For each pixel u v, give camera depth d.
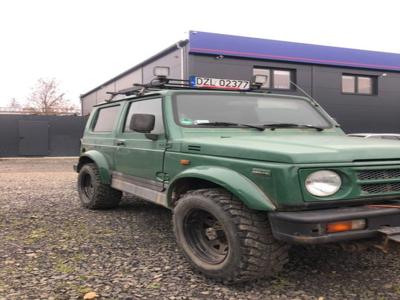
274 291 3.57
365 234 3.27
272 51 18.73
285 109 5.24
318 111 5.46
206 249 3.95
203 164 4.04
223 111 4.91
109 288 3.64
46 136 22.20
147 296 3.49
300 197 3.23
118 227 5.68
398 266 4.15
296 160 3.25
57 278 3.86
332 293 3.54
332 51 20.33
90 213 6.57
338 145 3.62
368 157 3.46
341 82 20.98
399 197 3.54
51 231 5.48
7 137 21.75
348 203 3.38
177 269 4.08
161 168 4.72
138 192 5.33
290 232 3.21
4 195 8.44
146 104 5.35
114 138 6.07
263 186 3.40
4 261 4.31
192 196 3.87
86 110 36.31
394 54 22.06
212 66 17.55
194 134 4.55
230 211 3.52
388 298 3.45
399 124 22.72
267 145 3.67
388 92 22.30
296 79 19.80
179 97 4.87
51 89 46.41
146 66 20.83
